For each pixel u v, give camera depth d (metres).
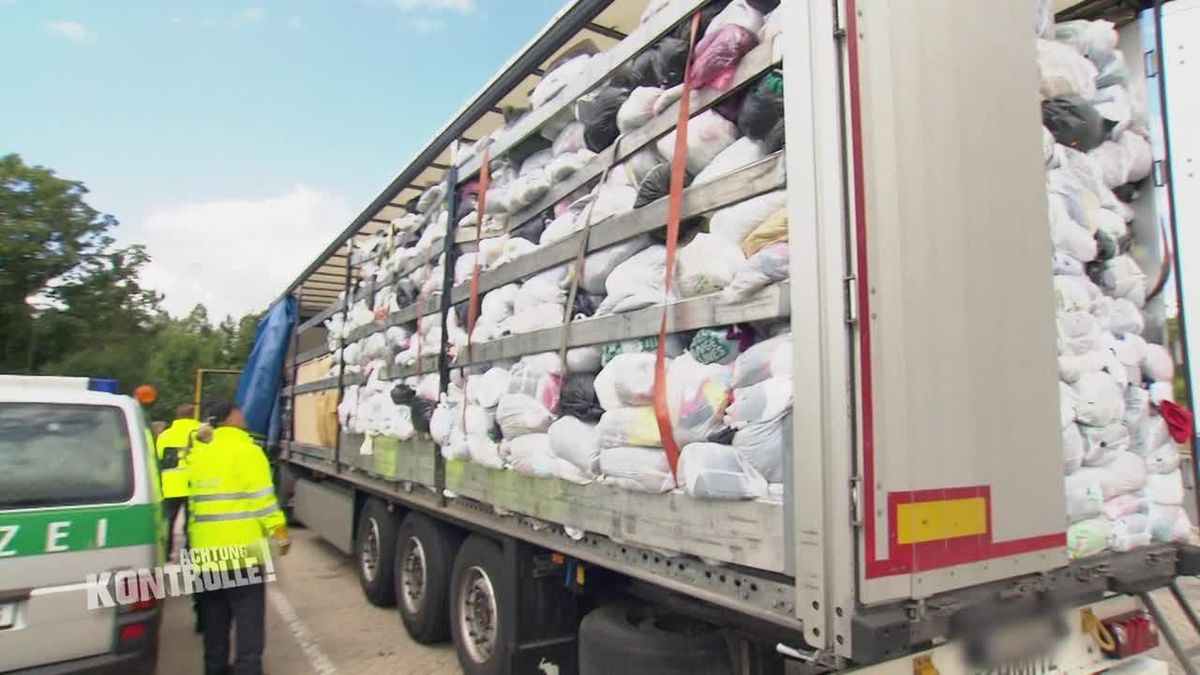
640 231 2.72
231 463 4.30
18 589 3.20
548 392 3.15
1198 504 2.93
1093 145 2.94
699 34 2.55
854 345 1.94
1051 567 2.35
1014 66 2.52
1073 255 2.74
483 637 4.06
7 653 3.15
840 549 1.89
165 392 28.95
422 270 4.93
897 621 1.91
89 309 27.94
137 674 3.42
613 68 3.00
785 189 2.16
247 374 9.80
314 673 4.73
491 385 3.66
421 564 5.10
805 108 2.07
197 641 5.58
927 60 2.24
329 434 7.28
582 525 2.91
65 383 3.91
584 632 3.08
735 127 2.47
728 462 2.18
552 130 3.52
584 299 3.12
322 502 7.62
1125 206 3.16
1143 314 3.12
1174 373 3.05
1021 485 2.29
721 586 2.27
